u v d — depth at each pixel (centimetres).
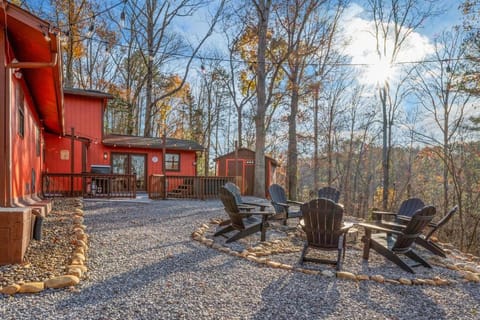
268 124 2219
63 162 1295
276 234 595
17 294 269
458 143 1464
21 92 588
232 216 524
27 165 683
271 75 1719
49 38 411
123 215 721
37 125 873
